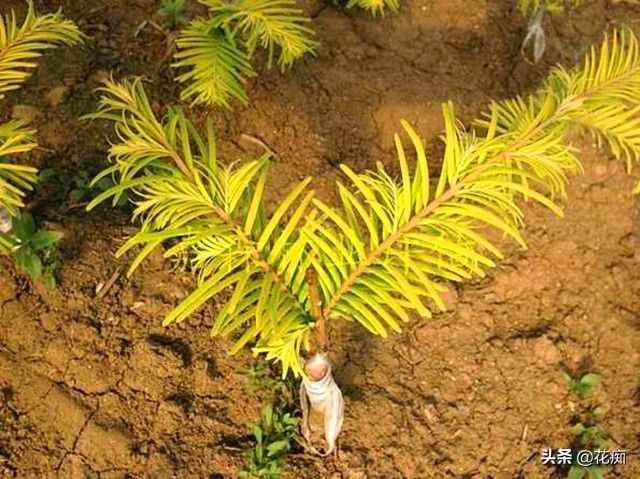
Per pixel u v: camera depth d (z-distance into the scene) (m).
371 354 2.50
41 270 2.34
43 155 2.59
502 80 3.03
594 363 2.60
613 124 1.89
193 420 2.30
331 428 2.09
